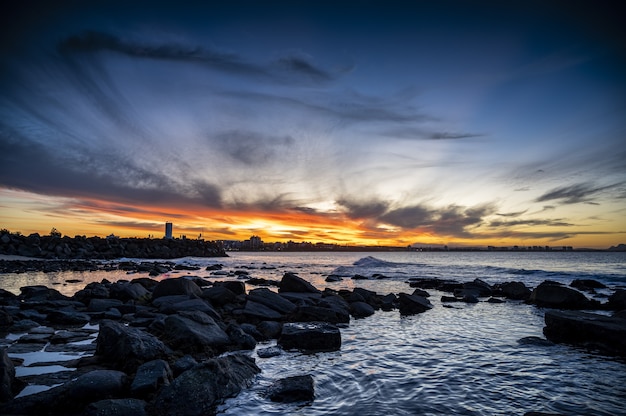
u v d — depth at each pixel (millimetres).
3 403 6531
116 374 7438
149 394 7059
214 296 19125
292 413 6797
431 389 8117
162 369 7730
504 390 8086
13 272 43312
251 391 7887
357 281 38094
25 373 8352
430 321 16797
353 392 7922
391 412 6848
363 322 16609
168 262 74875
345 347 11984
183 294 18531
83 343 11055
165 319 12352
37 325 13578
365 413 6789
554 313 13906
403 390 8055
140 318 14844
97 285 22625
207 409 6902
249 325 13633
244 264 75500
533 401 7484
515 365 9945
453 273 47594
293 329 12352
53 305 16672
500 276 43094
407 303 20094
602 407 7207
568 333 12812
